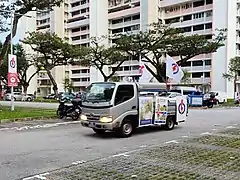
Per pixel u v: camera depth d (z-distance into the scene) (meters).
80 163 7.86
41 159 8.30
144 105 12.70
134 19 71.25
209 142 10.64
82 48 46.66
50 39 45.09
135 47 39.06
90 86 12.42
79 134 12.68
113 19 75.50
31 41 45.88
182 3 62.69
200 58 58.69
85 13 82.62
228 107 34.31
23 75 57.94
